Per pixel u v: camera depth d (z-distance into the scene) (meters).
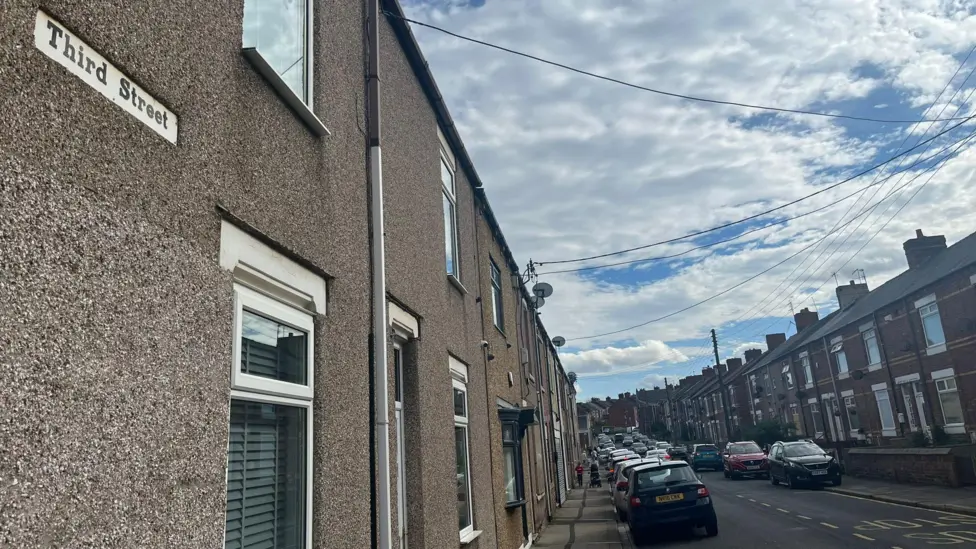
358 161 5.03
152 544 2.32
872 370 29.95
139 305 2.39
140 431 2.32
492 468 9.58
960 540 10.85
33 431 1.87
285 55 4.00
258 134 3.46
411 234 6.41
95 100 2.29
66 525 1.95
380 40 6.08
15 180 1.92
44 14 2.11
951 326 23.59
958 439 23.44
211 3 3.12
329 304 4.22
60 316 2.02
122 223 2.35
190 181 2.80
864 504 17.16
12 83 1.95
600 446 76.75
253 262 3.33
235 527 3.11
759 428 39.84
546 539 14.40
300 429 3.77
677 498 13.29
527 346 18.16
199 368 2.73
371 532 4.44
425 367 6.36
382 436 4.60
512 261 14.98
